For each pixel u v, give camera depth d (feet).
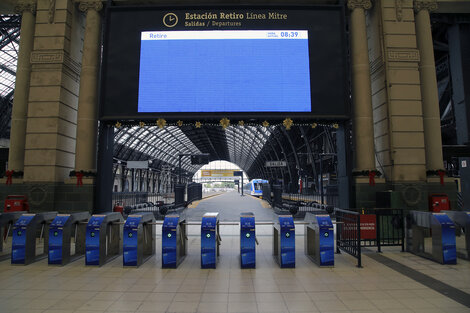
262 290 17.06
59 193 34.73
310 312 14.08
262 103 33.42
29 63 37.11
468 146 48.26
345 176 34.63
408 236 26.91
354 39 35.68
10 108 111.86
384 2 36.45
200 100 33.40
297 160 147.33
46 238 26.08
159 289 17.25
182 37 34.19
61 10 36.81
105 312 14.06
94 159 36.09
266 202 100.22
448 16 46.21
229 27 34.37
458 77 49.01
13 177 35.24
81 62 39.68
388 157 34.81
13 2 37.65
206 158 98.17
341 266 22.21
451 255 22.68
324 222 22.39
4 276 19.84
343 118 33.42
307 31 34.45
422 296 16.15
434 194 33.68
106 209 35.55
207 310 14.28
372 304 15.06
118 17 34.40
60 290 17.12
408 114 34.81
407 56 35.60
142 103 33.32
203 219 22.39
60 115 35.76
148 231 26.13
